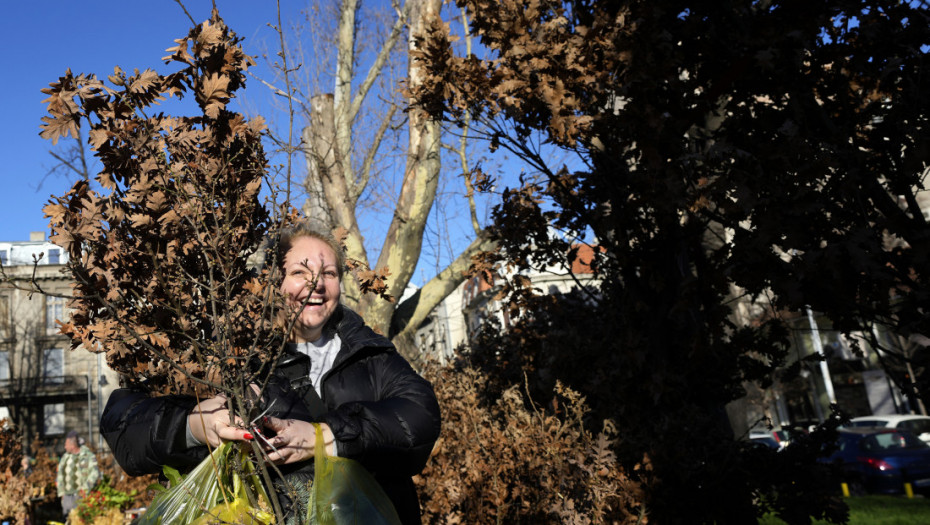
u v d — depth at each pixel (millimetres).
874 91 3342
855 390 28656
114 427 1848
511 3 4398
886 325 3111
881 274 2805
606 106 4633
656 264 4434
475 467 4203
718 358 4441
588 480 3893
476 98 4508
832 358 4453
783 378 4570
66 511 9406
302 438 1728
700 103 3748
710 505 3951
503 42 4422
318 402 1998
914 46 3180
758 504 4172
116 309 1871
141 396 1924
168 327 1990
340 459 1751
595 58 4234
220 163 2037
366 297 9406
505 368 6176
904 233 2891
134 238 1994
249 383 1831
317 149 9500
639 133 3871
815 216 3053
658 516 3930
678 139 3812
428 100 4746
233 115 2094
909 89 3068
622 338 4559
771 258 3123
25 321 39406
